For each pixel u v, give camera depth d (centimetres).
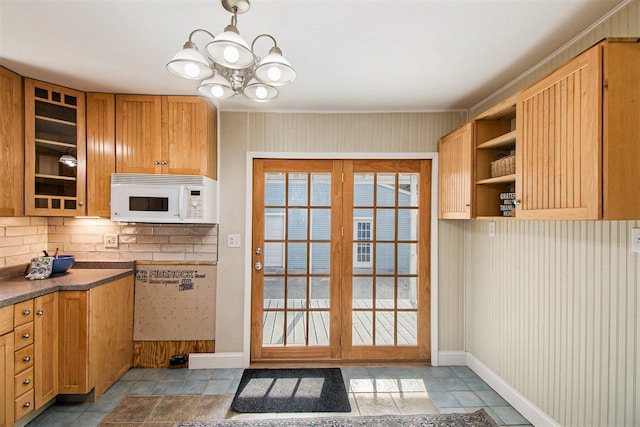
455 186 242
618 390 148
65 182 228
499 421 202
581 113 128
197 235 272
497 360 238
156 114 241
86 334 208
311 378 254
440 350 281
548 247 190
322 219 284
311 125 279
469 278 279
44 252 242
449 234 281
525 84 209
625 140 119
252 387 239
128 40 170
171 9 144
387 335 285
